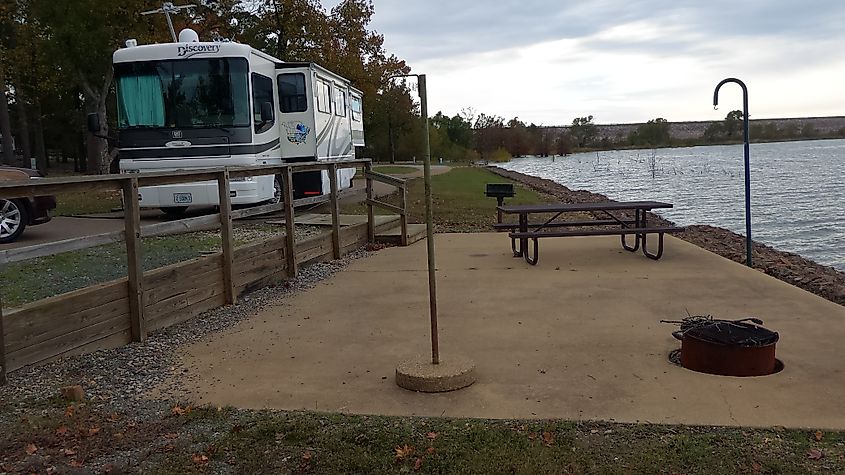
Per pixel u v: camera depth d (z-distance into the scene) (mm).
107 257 8539
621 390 4094
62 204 16672
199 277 6148
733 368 4285
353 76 30781
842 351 4723
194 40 13211
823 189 27734
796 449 3262
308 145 14039
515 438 3441
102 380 4473
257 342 5332
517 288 6984
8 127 33719
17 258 4363
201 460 3309
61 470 3242
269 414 3861
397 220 11586
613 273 7633
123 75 12094
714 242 11094
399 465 3217
